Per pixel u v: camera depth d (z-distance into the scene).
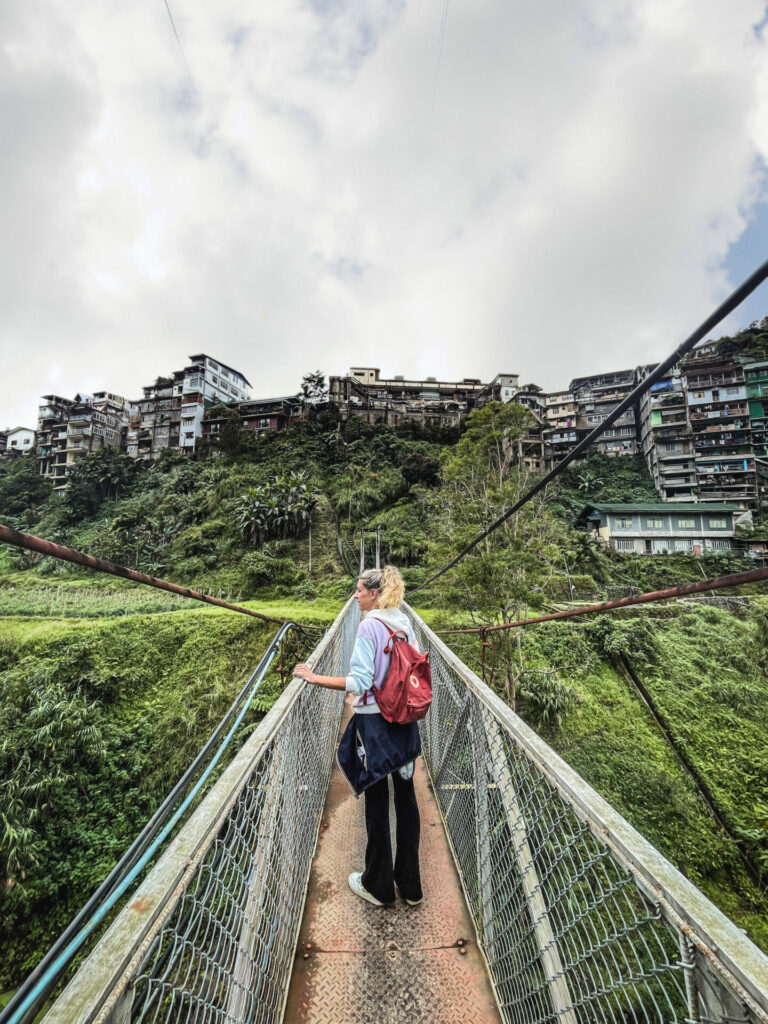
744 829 8.77
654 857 0.79
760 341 37.06
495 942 1.41
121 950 0.64
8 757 8.91
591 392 47.38
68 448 49.50
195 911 0.83
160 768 9.97
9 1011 0.59
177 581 24.98
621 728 11.42
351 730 1.68
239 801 1.10
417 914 1.64
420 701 1.56
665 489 36.50
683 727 11.52
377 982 1.40
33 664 12.32
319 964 1.45
